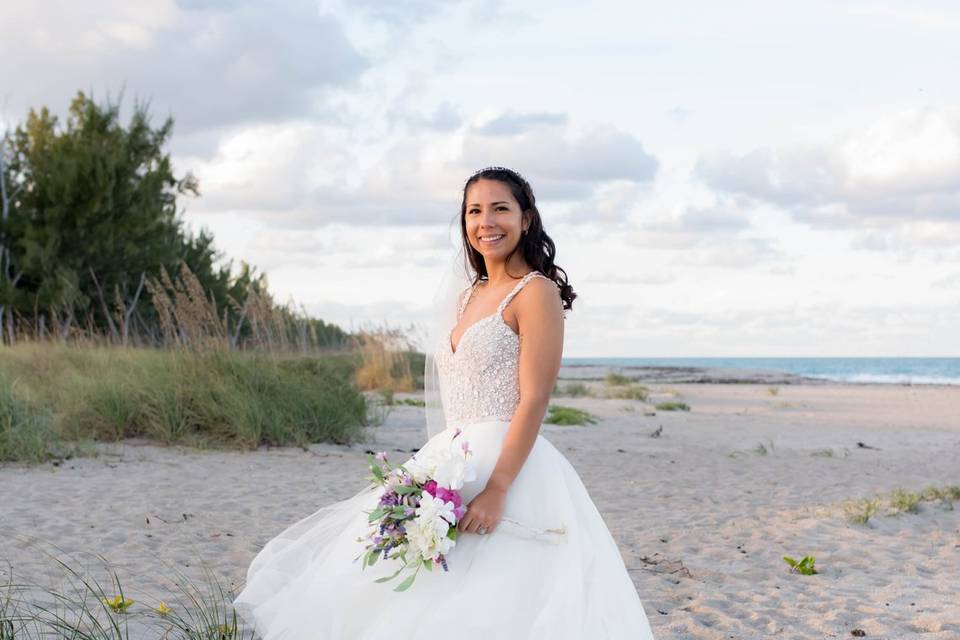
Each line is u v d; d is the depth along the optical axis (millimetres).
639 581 5062
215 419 10203
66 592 4332
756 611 4531
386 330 19672
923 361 170500
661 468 9836
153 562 5090
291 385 10914
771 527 6586
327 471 8680
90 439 9633
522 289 2697
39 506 6590
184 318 11461
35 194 23906
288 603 2758
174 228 26453
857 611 4578
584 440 12328
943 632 4223
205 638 3555
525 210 2828
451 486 2484
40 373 12422
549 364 2615
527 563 2518
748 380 39938
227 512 6590
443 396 2908
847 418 17469
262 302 12336
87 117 26672
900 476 9625
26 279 23422
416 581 2518
